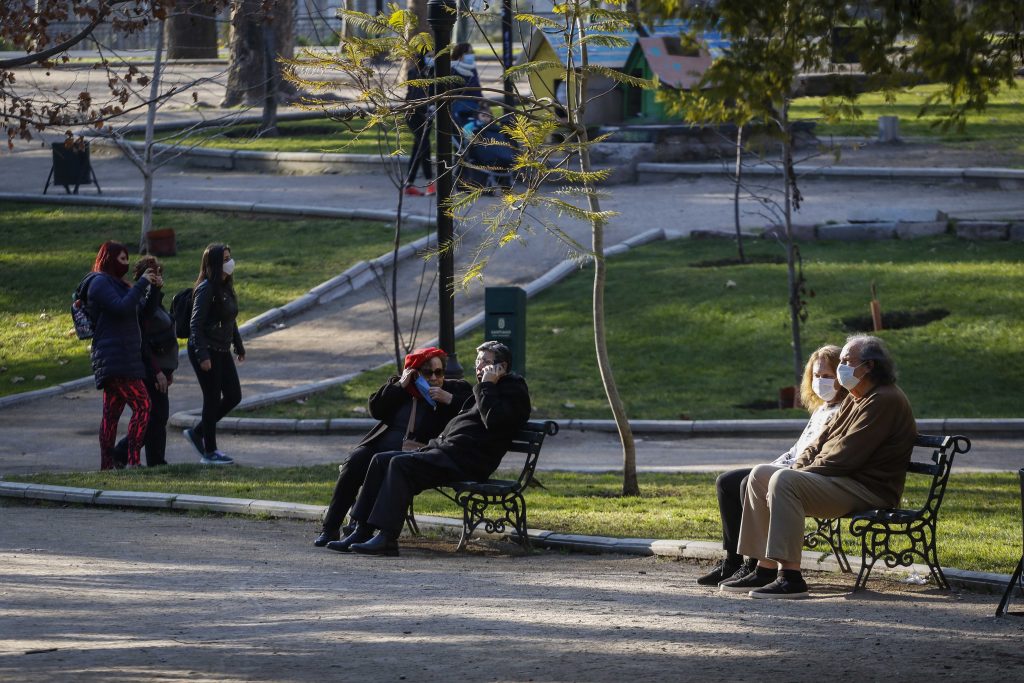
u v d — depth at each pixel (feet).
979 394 110.11
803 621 42.45
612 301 139.54
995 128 220.84
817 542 56.24
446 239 82.89
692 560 55.88
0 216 188.24
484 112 158.30
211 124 204.03
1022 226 151.12
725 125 208.95
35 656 35.37
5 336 143.13
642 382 118.83
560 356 126.31
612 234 165.99
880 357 49.47
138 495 71.41
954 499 69.51
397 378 62.64
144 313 86.22
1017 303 128.26
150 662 34.68
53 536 61.67
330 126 243.60
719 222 169.78
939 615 43.62
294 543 60.85
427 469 58.29
